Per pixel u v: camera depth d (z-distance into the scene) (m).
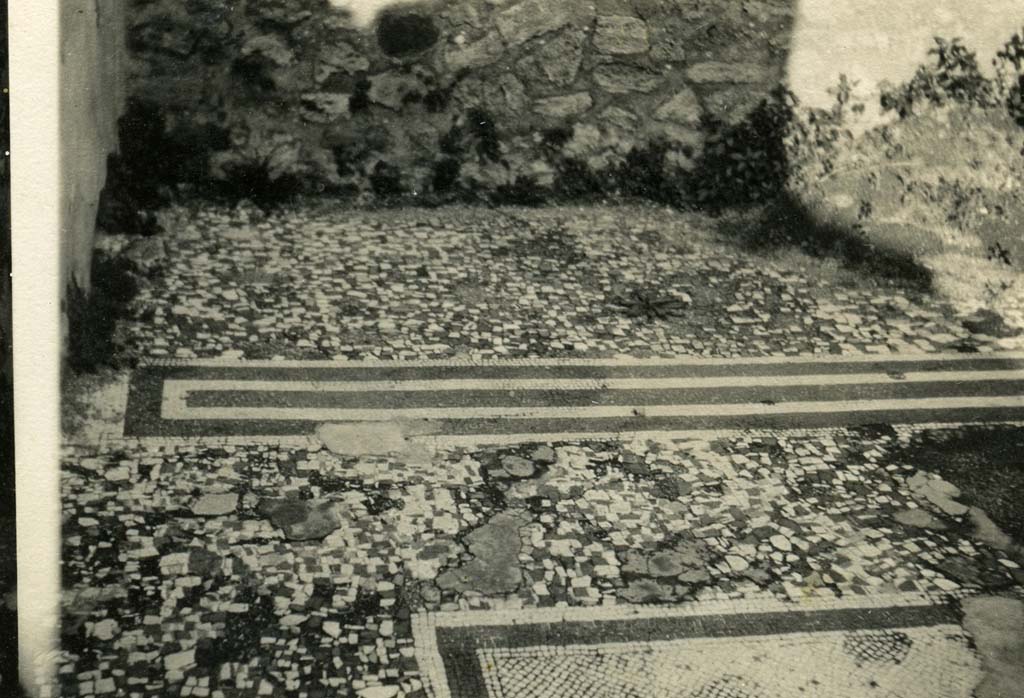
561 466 3.65
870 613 3.17
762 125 5.25
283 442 3.61
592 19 5.08
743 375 4.20
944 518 3.57
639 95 5.21
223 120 4.91
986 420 4.04
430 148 5.14
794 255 5.04
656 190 5.30
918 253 5.05
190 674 2.76
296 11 4.86
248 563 3.12
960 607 3.21
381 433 3.71
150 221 4.70
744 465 3.73
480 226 5.04
